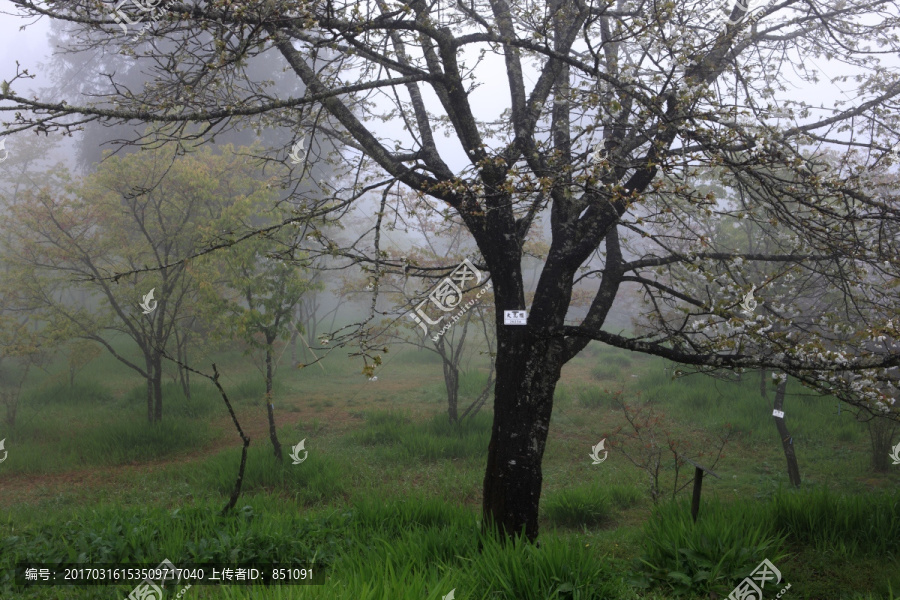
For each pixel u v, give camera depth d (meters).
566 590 4.12
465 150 5.93
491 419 12.05
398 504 6.45
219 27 4.99
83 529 5.57
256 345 9.99
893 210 5.07
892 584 4.68
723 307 5.24
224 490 8.58
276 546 5.26
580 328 5.38
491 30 5.57
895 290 6.58
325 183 7.09
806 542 5.68
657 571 4.75
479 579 4.23
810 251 6.41
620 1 7.64
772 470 9.50
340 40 5.15
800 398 12.58
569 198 5.59
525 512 5.36
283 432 12.27
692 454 10.44
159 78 5.99
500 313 5.60
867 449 10.26
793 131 5.90
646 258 6.74
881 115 6.14
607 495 7.89
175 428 11.60
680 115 5.28
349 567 4.69
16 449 10.71
